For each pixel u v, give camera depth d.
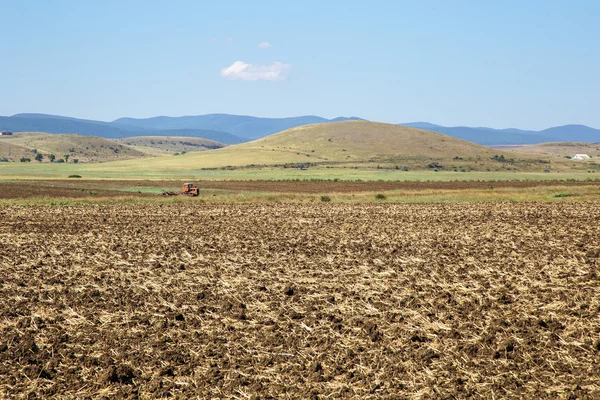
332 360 13.64
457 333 15.09
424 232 34.12
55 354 14.37
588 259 24.72
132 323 16.44
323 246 29.02
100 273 22.73
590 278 20.95
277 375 12.97
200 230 35.91
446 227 36.50
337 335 15.24
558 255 25.77
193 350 14.46
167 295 19.41
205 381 12.77
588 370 12.80
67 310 17.67
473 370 13.00
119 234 34.12
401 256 25.89
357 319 16.41
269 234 33.75
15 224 39.41
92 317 17.06
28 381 12.94
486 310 17.23
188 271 22.98
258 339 15.09
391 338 14.98
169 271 23.05
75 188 88.38
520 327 15.56
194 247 28.95
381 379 12.65
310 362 13.65
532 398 11.67
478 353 13.99
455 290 19.66
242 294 19.34
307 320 16.39
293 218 42.81
